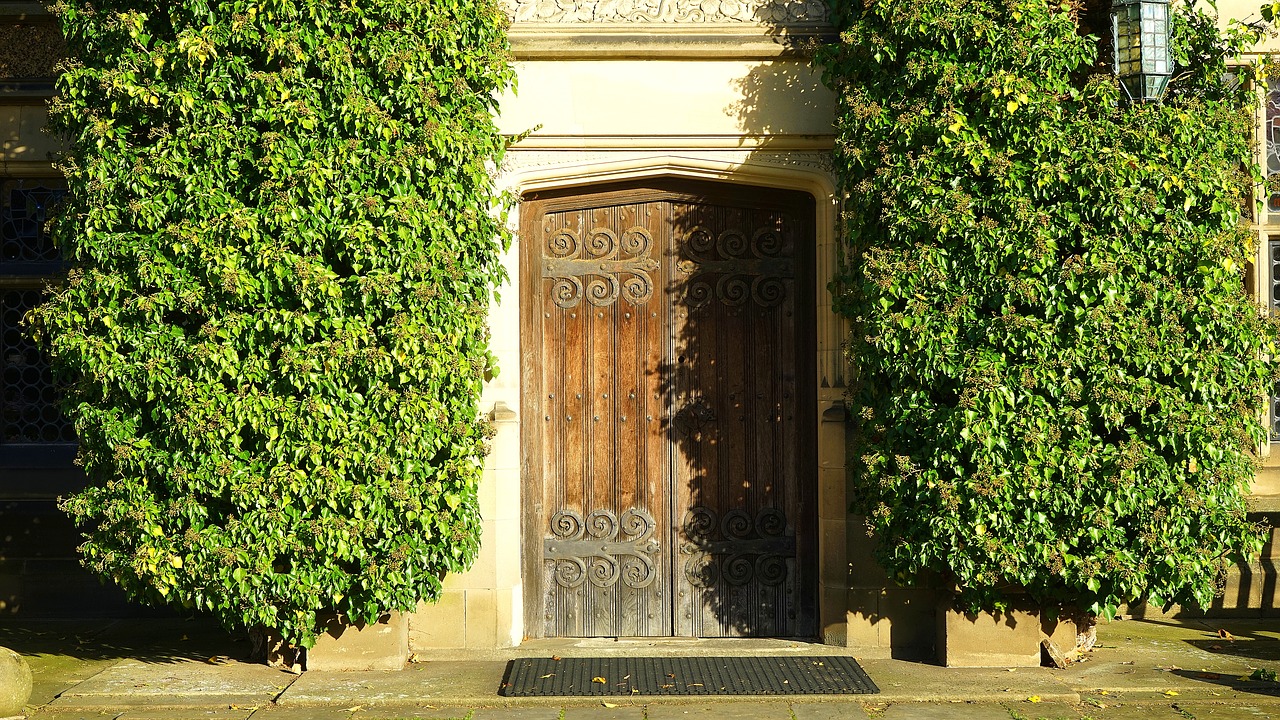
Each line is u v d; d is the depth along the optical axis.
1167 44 5.44
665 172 6.16
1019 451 5.33
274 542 5.25
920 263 5.46
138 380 5.26
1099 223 5.39
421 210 5.38
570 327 6.38
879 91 5.67
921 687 5.28
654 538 6.38
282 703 5.11
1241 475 5.44
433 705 5.11
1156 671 5.52
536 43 6.04
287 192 5.22
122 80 5.22
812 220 6.35
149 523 5.24
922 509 5.46
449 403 5.47
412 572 5.42
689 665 5.70
